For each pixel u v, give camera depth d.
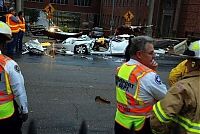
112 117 6.60
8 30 3.57
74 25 61.03
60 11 60.53
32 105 7.01
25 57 14.05
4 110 3.59
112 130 5.88
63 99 7.67
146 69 3.25
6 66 3.54
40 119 6.16
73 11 61.25
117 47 17.41
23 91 3.67
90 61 14.72
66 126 5.91
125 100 3.32
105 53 17.53
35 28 32.53
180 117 2.65
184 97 2.55
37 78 9.83
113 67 13.34
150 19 27.56
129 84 3.28
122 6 50.62
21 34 15.29
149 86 3.18
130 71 3.29
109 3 58.25
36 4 58.59
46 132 5.55
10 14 14.21
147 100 3.22
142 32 23.34
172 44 20.81
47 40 24.75
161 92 3.18
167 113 2.57
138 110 3.26
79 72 11.48
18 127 3.79
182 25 31.20
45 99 7.56
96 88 9.09
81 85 9.33
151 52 3.27
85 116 6.54
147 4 38.56
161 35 33.44
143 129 3.27
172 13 32.34
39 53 15.23
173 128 2.69
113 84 9.82
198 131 2.56
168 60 17.36
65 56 15.91
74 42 17.41
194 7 29.47
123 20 49.78
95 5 63.19
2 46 3.59
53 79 9.88
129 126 3.30
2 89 3.55
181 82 2.61
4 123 3.62
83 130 4.31
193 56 2.61
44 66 12.19
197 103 2.53
